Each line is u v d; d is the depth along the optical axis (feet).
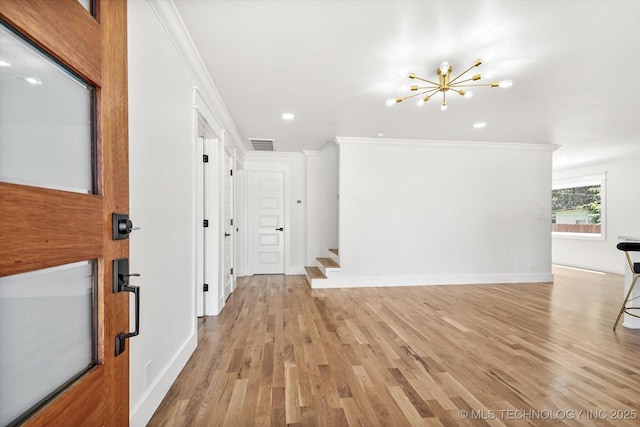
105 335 2.82
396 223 16.29
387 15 6.25
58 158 2.56
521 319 10.70
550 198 17.35
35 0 2.08
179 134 6.83
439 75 8.57
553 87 9.64
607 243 20.33
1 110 2.15
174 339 6.52
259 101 10.82
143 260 5.01
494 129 14.23
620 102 10.85
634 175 18.97
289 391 6.17
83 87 2.77
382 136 15.56
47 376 2.45
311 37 7.02
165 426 5.09
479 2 5.85
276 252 19.25
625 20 6.36
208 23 6.49
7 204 1.88
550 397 6.02
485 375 6.84
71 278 2.66
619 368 7.18
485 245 16.88
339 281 15.78
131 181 4.62
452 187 16.69
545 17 6.30
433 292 14.70
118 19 3.10
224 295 12.41
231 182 14.12
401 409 5.62
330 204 19.21
